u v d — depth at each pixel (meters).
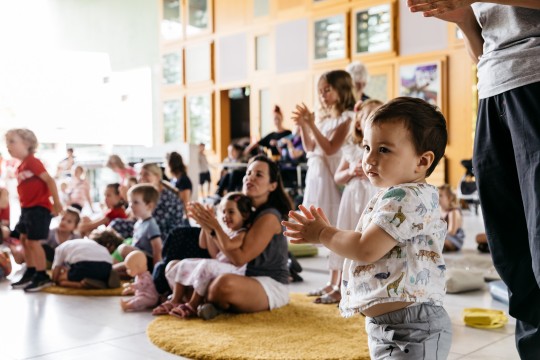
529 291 1.46
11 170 7.34
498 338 2.36
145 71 12.60
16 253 4.30
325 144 3.12
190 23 11.85
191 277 2.80
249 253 2.78
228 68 11.24
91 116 12.80
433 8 1.34
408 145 1.33
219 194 8.15
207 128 11.66
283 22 10.25
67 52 12.98
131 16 12.93
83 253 3.49
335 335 2.38
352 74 3.71
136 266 3.01
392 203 1.31
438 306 1.36
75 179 7.43
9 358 2.14
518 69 1.37
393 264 1.33
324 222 1.37
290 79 10.19
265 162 2.89
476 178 1.53
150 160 8.02
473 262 4.28
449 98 8.17
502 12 1.43
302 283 3.65
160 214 4.09
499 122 1.46
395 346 1.34
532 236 1.32
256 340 2.30
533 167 1.33
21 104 12.62
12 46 13.14
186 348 2.19
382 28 8.75
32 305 3.08
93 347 2.28
